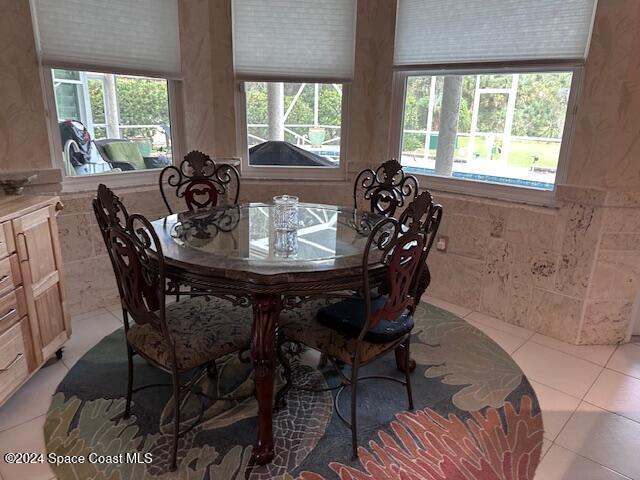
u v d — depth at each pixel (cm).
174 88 313
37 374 214
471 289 294
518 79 264
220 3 299
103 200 155
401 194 275
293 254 170
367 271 150
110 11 268
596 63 223
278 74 318
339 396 204
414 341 255
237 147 332
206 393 204
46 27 245
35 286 199
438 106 303
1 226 176
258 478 156
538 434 181
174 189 312
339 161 344
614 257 239
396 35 302
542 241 256
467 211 285
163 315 150
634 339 262
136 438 174
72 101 269
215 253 168
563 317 256
